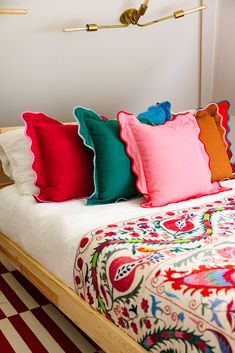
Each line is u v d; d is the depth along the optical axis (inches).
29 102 95.7
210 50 111.2
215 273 43.5
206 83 119.3
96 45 92.1
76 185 76.7
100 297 52.4
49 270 66.8
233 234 55.6
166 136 74.9
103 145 74.6
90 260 54.7
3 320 70.6
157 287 43.9
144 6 85.5
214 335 37.0
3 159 88.0
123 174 74.7
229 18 105.0
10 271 90.0
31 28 81.4
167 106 92.5
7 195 84.0
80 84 98.6
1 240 85.3
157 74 108.5
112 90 105.3
